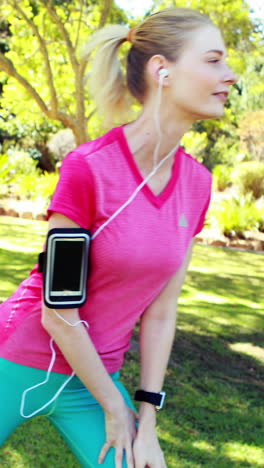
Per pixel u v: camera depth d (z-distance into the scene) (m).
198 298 6.57
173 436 3.20
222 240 10.94
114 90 1.79
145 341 1.85
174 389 3.85
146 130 1.66
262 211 12.06
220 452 3.08
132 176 1.63
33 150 19.03
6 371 1.80
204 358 4.52
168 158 1.70
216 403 3.71
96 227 1.62
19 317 1.80
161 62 1.64
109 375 1.82
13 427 1.84
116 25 1.77
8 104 8.68
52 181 13.95
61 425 1.85
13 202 13.43
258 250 10.84
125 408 1.68
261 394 3.94
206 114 1.64
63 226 1.59
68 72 8.05
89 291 1.70
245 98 19.78
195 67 1.60
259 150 20.83
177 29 1.63
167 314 1.86
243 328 5.46
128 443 1.67
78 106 6.62
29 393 1.80
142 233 1.64
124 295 1.71
